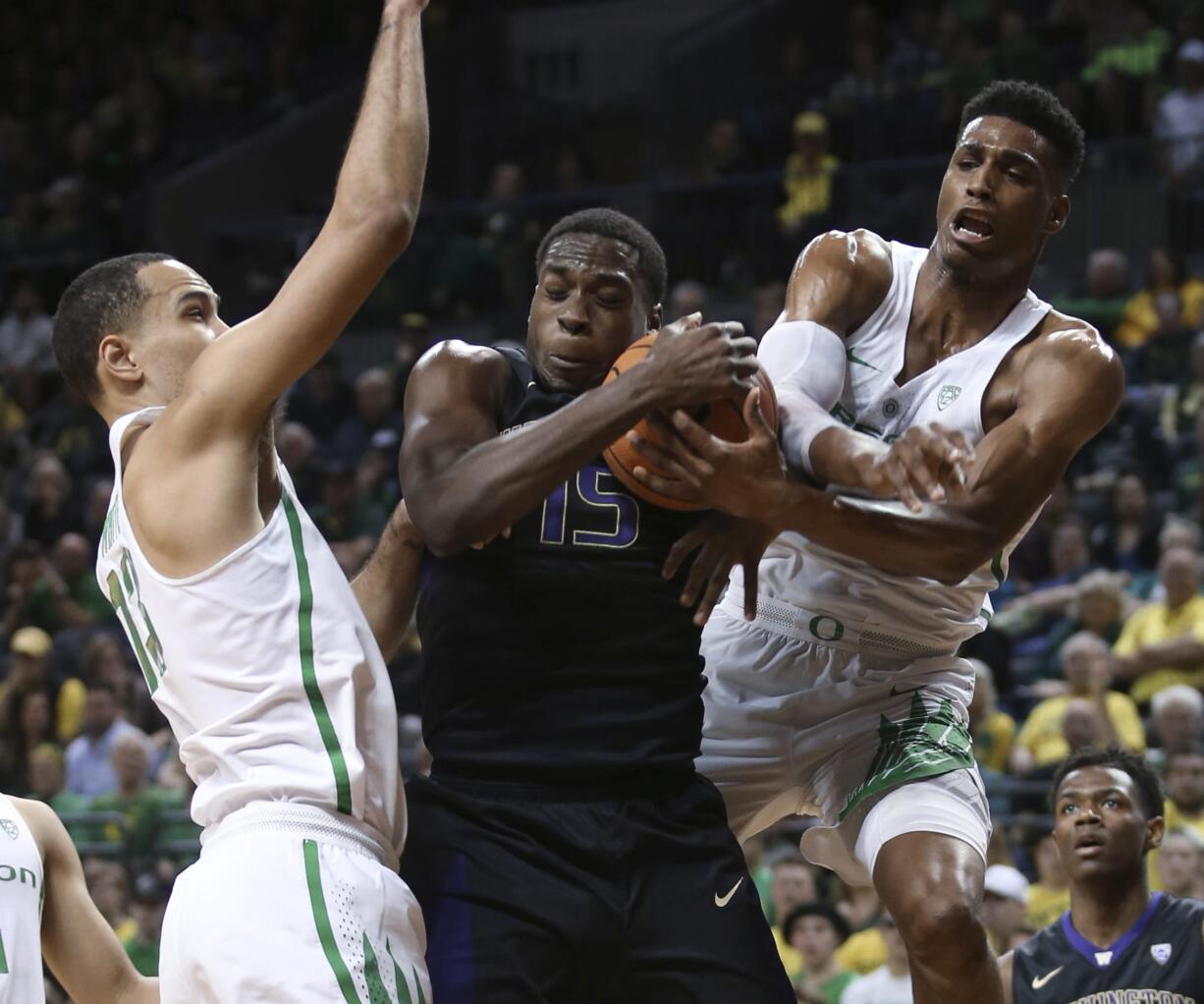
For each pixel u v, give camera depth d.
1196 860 9.81
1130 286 19.25
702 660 5.23
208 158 25.64
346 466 19.16
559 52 26.84
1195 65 19.64
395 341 22.02
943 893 5.05
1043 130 5.40
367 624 5.00
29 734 15.07
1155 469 16.12
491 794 5.02
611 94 26.38
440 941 4.93
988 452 5.13
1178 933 7.27
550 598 4.99
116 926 12.52
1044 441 5.14
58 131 27.33
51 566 19.00
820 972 10.49
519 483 4.62
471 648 5.03
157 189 25.19
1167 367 17.33
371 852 4.74
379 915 4.63
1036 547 15.38
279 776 4.66
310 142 26.59
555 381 5.13
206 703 4.73
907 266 5.62
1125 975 7.27
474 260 21.80
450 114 25.77
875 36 23.03
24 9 29.47
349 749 4.71
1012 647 13.96
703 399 4.57
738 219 20.84
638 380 4.58
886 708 5.75
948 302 5.50
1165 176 19.33
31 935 5.59
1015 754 12.09
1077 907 7.46
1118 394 5.25
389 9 4.95
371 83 4.84
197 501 4.70
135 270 5.16
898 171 20.08
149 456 4.78
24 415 22.38
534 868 4.93
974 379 5.43
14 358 23.17
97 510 19.36
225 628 4.71
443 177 25.39
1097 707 12.12
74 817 13.09
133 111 27.09
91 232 24.55
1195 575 13.18
